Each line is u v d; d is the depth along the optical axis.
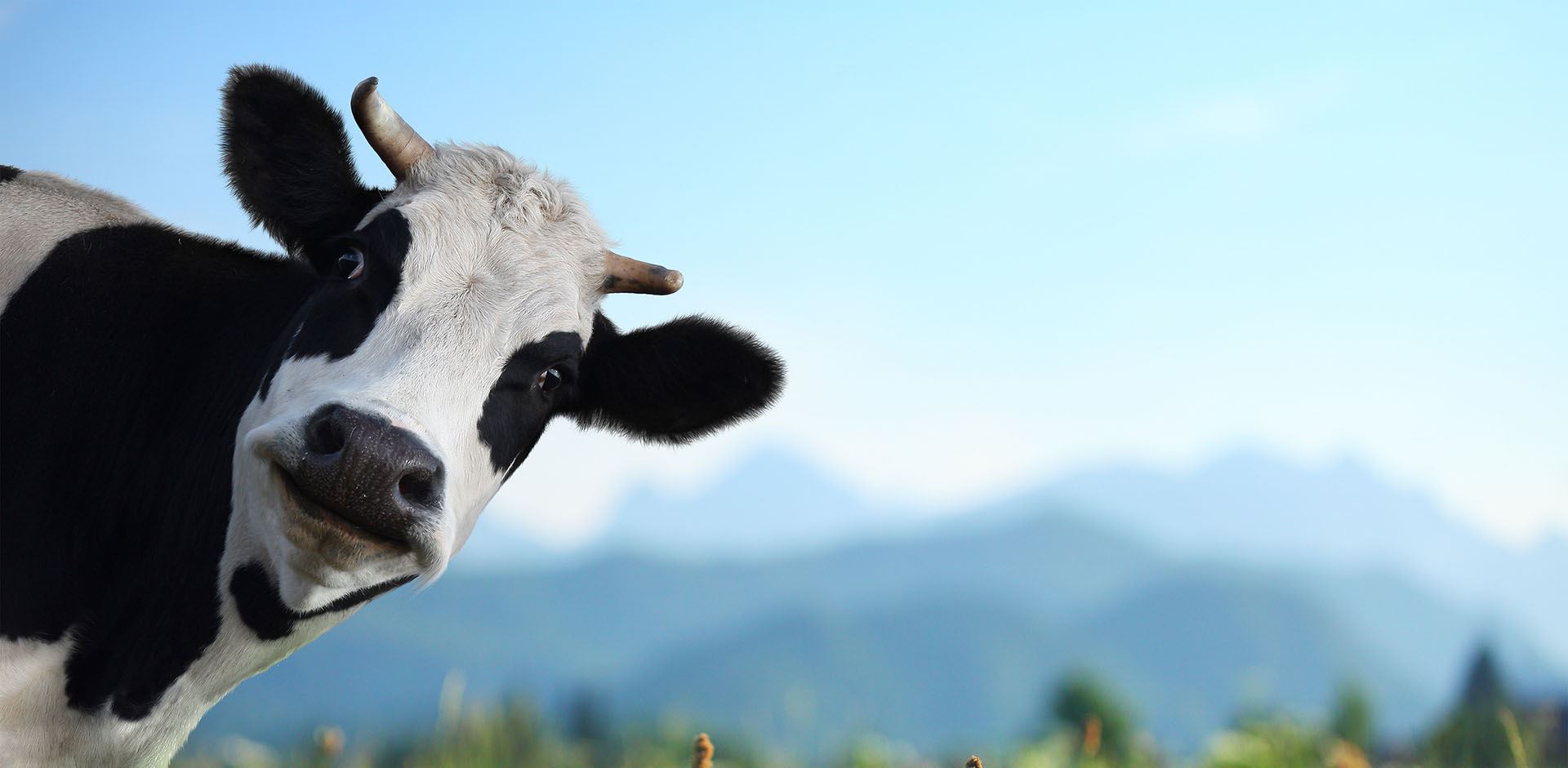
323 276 4.15
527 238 4.18
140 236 4.33
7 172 4.27
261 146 4.28
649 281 4.45
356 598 4.09
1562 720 8.70
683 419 4.92
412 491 3.47
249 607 3.94
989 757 9.95
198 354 4.23
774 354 4.83
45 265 4.11
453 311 3.93
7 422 3.89
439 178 4.31
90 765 3.99
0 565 3.80
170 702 4.04
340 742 7.41
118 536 4.03
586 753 10.15
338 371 3.75
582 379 4.69
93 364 4.07
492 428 3.92
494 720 9.36
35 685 3.87
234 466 3.91
